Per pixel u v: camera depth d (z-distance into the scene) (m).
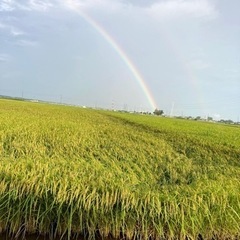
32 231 8.38
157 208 8.41
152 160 15.40
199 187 9.68
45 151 14.34
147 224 8.46
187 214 8.53
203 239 8.66
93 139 20.33
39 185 8.37
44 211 8.23
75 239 8.43
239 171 14.09
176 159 16.33
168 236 8.50
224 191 9.23
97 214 8.35
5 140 16.95
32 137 18.36
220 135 33.97
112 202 8.39
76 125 28.95
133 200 8.41
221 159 18.20
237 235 8.87
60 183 8.51
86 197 8.31
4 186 8.34
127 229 8.44
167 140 26.00
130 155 15.98
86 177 9.25
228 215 8.76
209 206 8.80
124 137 23.97
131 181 10.04
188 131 36.66
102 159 14.26
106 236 8.45
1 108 50.44
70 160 12.21
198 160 17.81
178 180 12.72
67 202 8.26
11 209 8.25
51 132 21.11
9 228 8.33
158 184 11.10
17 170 9.05
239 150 22.38
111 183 8.97
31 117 33.62
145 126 41.94
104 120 47.09
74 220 8.38
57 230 8.36
